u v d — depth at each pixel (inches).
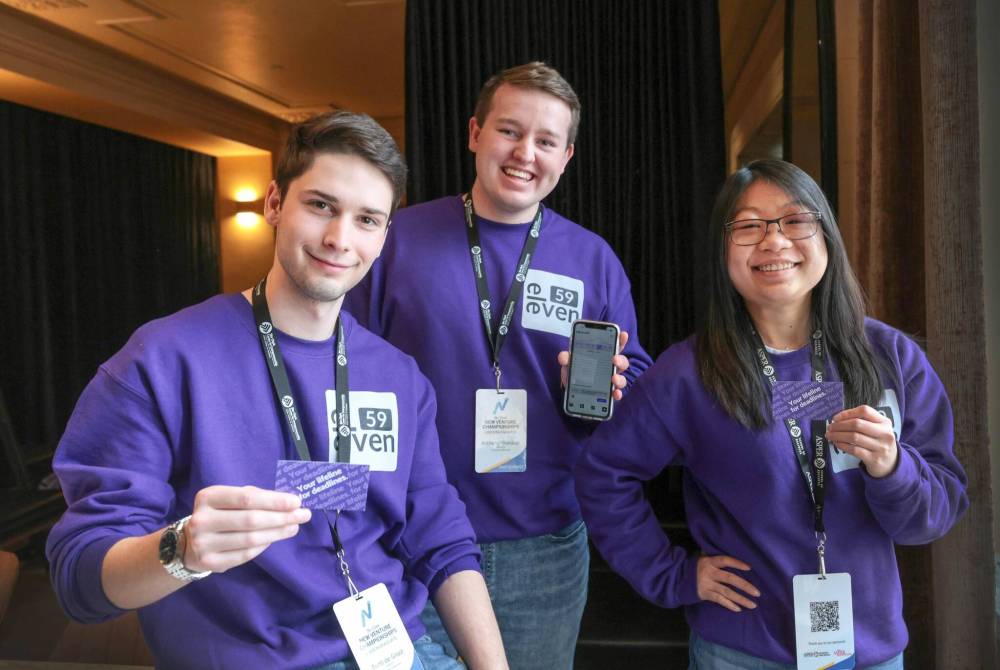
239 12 209.6
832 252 51.3
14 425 249.8
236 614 41.9
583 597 71.1
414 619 47.9
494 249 67.6
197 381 42.5
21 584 128.0
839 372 51.4
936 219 71.2
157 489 41.0
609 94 149.7
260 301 46.4
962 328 70.6
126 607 37.5
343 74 274.8
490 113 64.6
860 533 50.2
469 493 65.2
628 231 150.7
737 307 52.7
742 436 50.6
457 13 142.6
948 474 50.9
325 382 47.1
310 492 42.1
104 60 244.7
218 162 366.3
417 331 65.4
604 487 56.4
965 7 69.5
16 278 251.3
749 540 51.9
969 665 71.9
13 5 202.4
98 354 289.7
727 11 180.4
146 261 318.7
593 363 62.7
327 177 43.6
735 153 244.1
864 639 49.8
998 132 78.0
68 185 273.4
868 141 91.7
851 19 111.4
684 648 107.8
